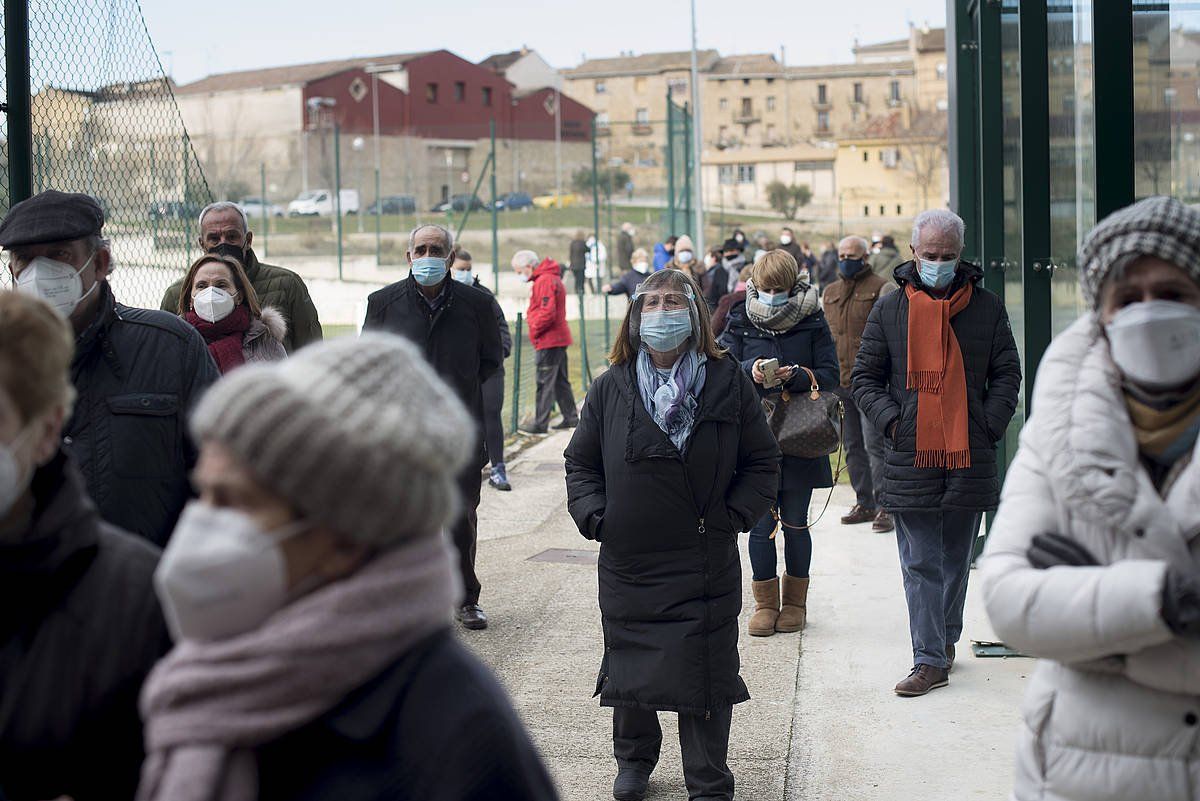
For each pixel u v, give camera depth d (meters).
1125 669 2.13
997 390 5.22
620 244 30.52
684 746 4.19
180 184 6.57
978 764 4.59
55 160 5.31
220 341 4.55
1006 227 7.86
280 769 1.58
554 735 4.96
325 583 1.56
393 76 81.06
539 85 103.38
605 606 4.19
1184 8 4.85
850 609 6.62
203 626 1.53
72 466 1.98
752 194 76.12
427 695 1.60
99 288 3.29
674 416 4.08
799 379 5.99
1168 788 2.12
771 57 111.62
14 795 1.90
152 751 1.55
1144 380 2.12
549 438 12.72
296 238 40.94
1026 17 6.36
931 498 5.20
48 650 1.90
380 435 1.49
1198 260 2.12
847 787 4.43
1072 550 2.14
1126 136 4.87
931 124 73.62
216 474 1.52
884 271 12.58
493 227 30.50
